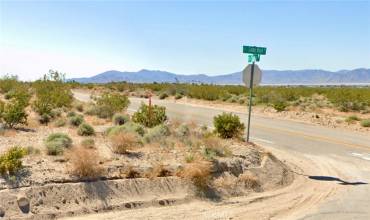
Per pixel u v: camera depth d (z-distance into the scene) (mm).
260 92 47750
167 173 10648
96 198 9164
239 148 13750
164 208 9422
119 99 24781
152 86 63219
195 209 9500
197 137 14953
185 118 26281
